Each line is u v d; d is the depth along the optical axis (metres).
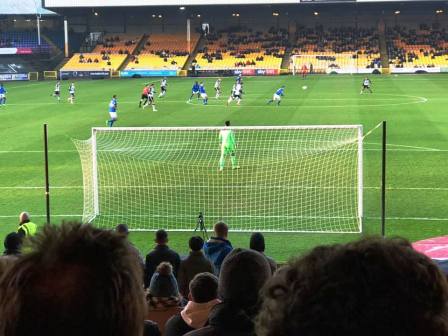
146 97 42.38
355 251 1.56
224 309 3.60
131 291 1.67
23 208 18.20
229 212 17.41
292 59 75.50
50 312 1.56
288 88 56.06
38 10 77.94
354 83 60.28
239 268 3.64
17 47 78.31
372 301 1.45
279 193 19.14
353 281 1.48
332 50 77.81
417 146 27.05
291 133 29.44
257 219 16.77
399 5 76.19
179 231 15.98
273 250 14.30
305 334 1.46
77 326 1.57
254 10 83.25
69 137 30.91
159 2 73.31
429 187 19.73
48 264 1.61
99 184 20.62
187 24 81.94
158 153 25.59
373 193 19.06
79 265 1.62
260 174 21.42
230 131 22.06
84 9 77.88
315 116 37.69
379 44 78.81
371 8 79.88
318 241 14.93
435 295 1.50
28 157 25.97
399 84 58.62
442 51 76.25
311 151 24.97
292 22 84.50
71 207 18.25
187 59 77.31
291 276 1.54
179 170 22.30
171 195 19.19
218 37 83.44
